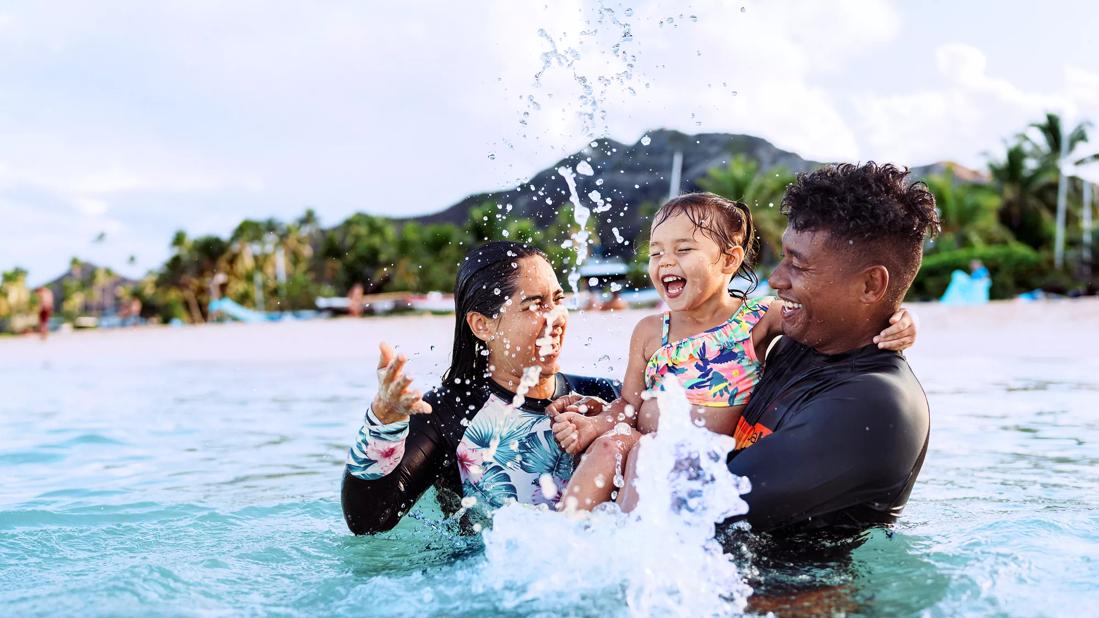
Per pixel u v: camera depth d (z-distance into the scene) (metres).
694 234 3.15
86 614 2.29
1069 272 35.91
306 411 7.12
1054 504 3.35
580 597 2.25
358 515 2.91
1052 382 7.55
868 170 2.71
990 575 2.38
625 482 2.66
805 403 2.65
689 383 3.09
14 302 86.12
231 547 2.98
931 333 13.54
